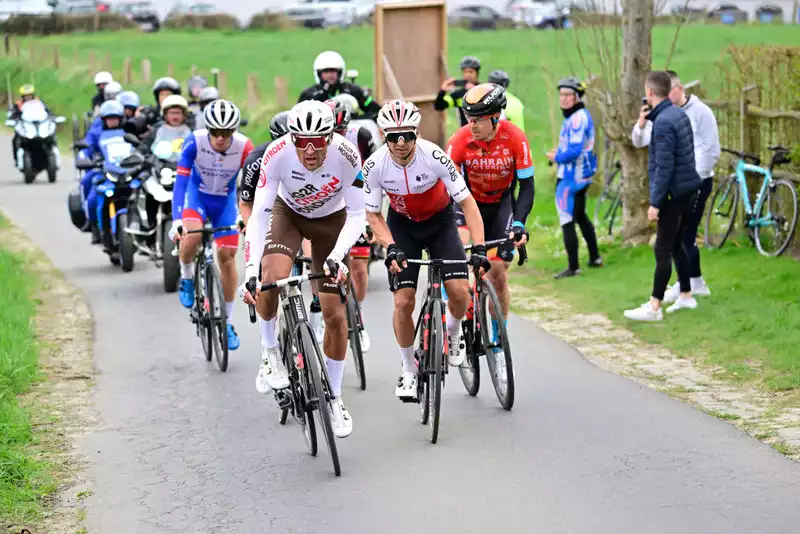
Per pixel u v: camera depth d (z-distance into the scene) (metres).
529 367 25.17
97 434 21.06
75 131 74.25
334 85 36.25
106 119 42.09
